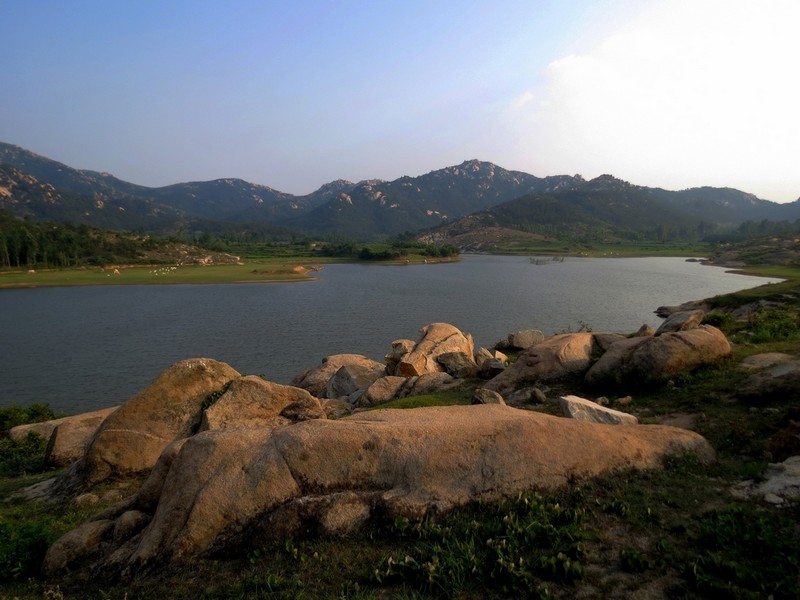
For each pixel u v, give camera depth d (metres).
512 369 22.75
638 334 25.89
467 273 152.00
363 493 9.39
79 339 60.44
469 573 7.59
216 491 9.36
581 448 10.09
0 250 138.50
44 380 44.53
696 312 23.97
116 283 121.44
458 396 22.66
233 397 16.78
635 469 10.02
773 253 160.50
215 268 158.50
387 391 25.97
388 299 94.56
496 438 10.04
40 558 10.20
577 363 22.08
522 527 8.30
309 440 9.95
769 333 22.88
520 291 104.88
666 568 7.21
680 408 15.45
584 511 8.72
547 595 6.89
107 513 11.16
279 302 91.25
